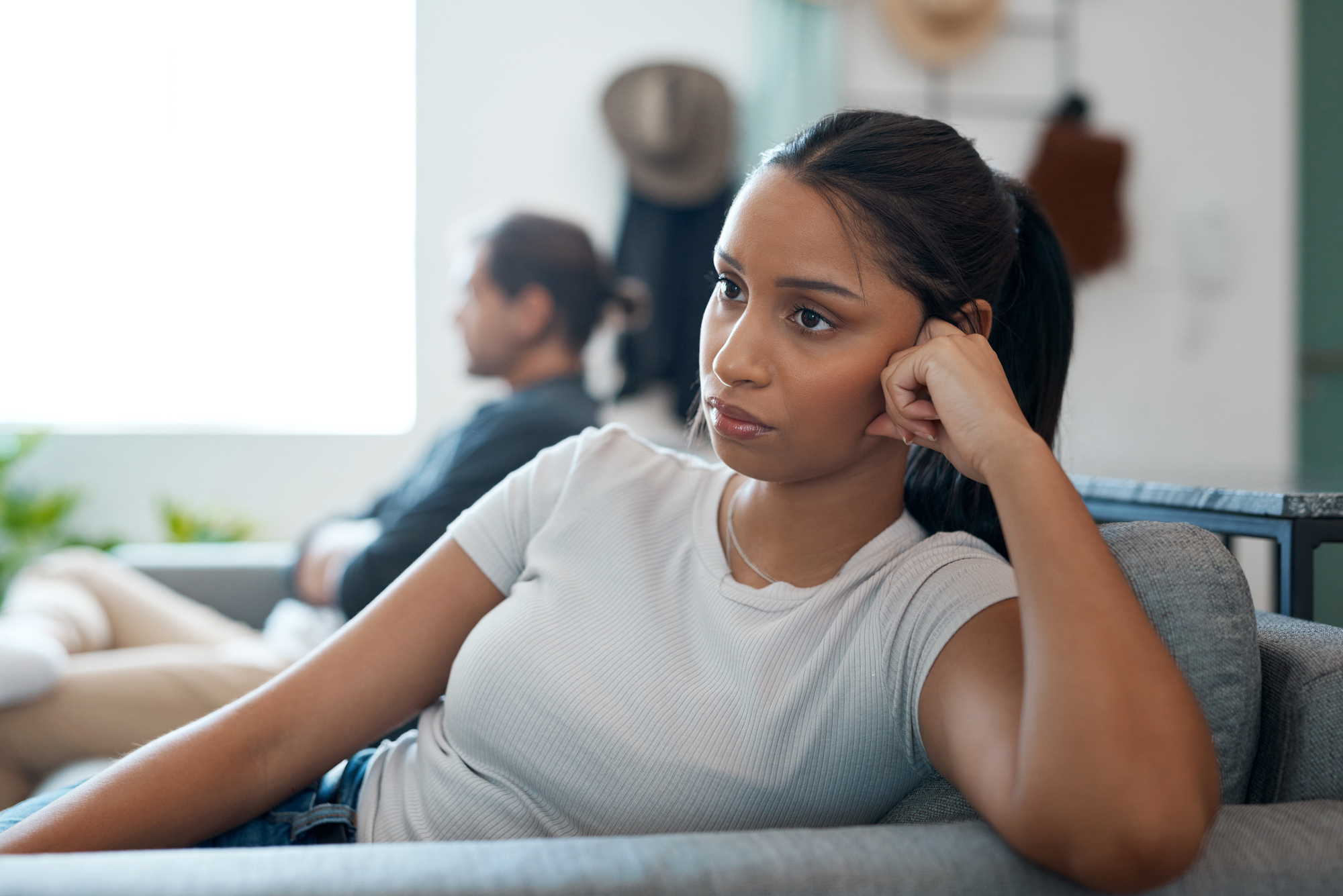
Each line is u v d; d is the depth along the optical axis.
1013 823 0.56
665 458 0.89
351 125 3.16
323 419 3.22
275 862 0.52
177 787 0.73
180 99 3.09
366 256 3.21
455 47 3.10
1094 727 0.54
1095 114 3.31
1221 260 3.37
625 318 1.98
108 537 3.03
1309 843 0.58
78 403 3.10
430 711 0.88
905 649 0.70
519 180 3.13
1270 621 0.83
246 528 2.94
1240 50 3.39
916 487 0.88
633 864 0.53
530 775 0.75
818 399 0.70
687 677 0.75
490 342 1.87
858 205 0.70
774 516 0.78
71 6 3.01
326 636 1.79
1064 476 0.64
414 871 0.52
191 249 3.13
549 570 0.81
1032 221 0.86
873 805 0.74
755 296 0.71
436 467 1.94
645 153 3.05
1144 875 0.54
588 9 3.13
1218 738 0.71
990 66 3.24
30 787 1.48
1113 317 3.34
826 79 3.10
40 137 3.03
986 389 0.68
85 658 1.61
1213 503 1.02
